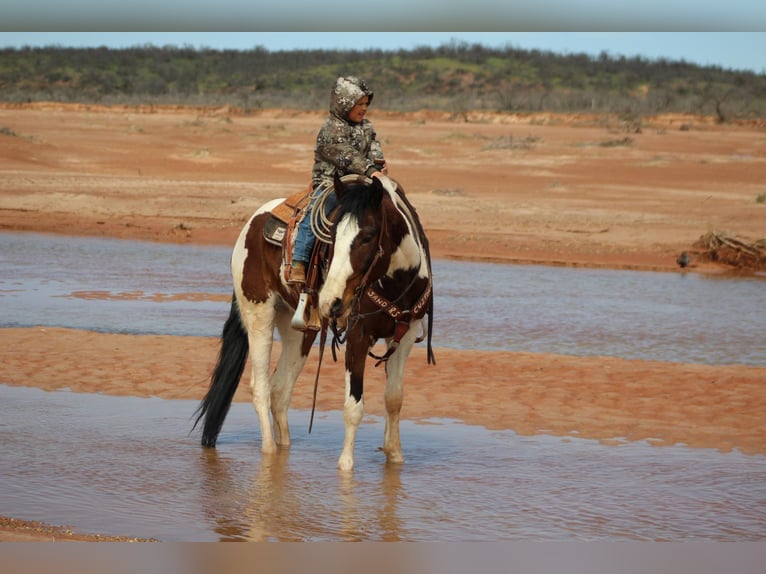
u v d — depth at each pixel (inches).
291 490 294.4
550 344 541.0
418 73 4623.5
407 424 375.6
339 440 356.2
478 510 277.1
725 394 420.8
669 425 374.6
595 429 369.1
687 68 4822.8
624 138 1966.0
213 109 2933.1
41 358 467.8
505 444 348.8
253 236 328.2
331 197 294.4
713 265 887.1
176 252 897.5
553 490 296.8
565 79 4598.9
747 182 1444.4
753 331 591.2
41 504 275.1
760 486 302.4
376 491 294.2
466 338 553.6
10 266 784.9
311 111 2851.9
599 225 1047.6
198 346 500.7
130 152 1636.3
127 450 334.3
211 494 289.0
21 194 1172.5
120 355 477.7
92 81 4384.8
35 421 367.2
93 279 733.9
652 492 295.4
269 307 329.1
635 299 703.7
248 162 1590.8
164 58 5024.6
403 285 291.0
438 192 1256.2
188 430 363.3
